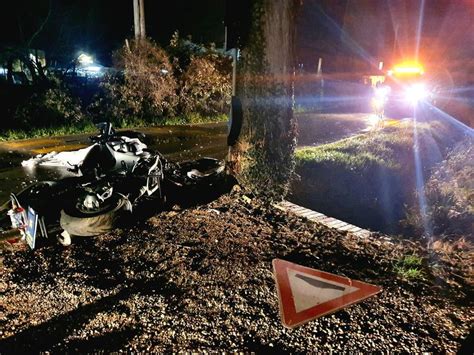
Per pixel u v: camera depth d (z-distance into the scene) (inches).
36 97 504.7
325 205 234.2
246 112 227.8
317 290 133.0
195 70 635.5
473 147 285.6
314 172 291.0
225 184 241.6
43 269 157.9
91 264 161.0
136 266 157.6
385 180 284.4
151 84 587.5
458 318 120.6
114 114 551.2
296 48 223.6
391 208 232.4
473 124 492.1
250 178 230.7
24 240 185.6
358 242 177.8
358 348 107.6
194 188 235.9
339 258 161.2
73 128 495.8
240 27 220.7
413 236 190.4
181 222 201.2
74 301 135.0
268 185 228.1
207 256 163.3
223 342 111.4
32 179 294.5
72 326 122.4
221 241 177.8
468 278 146.1
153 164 222.5
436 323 118.0
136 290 140.0
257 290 136.2
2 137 443.8
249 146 229.6
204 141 467.5
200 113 647.8
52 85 538.9
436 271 151.0
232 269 151.5
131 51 580.4
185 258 161.6
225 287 139.0
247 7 216.7
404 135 435.8
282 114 224.7
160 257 164.6
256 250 167.9
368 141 408.2
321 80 877.8
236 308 126.4
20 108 489.1
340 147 386.0
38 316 128.2
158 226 197.0
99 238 184.7
